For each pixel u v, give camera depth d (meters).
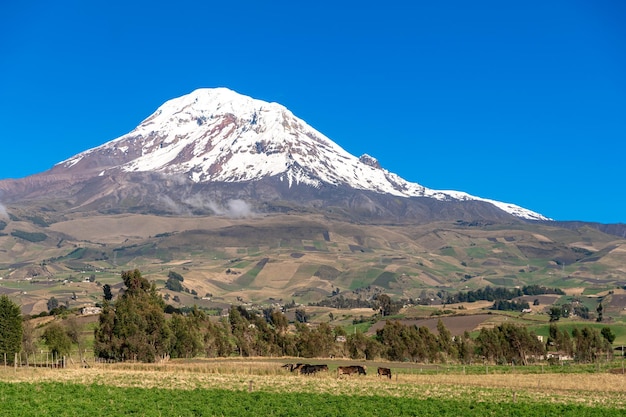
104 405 66.88
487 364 156.25
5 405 62.66
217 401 71.19
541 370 126.06
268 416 64.06
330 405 71.50
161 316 145.50
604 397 83.19
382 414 67.31
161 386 84.75
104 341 141.62
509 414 68.75
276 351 165.12
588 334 174.50
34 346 142.38
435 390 87.75
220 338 161.12
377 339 170.62
